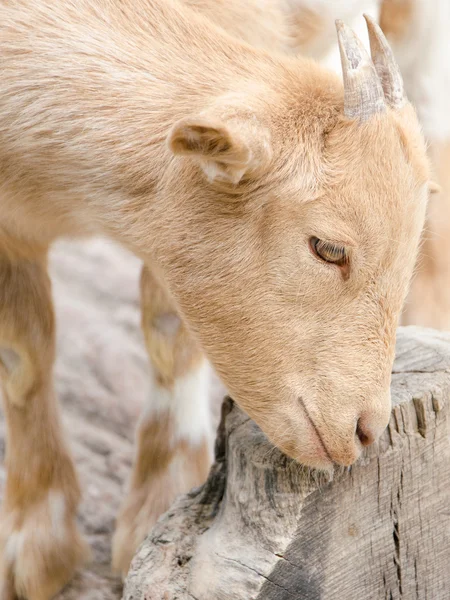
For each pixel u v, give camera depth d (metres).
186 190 5.21
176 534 5.23
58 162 5.50
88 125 5.39
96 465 8.20
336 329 5.00
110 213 5.52
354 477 5.01
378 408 4.94
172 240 5.29
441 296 8.62
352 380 4.98
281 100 5.04
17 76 5.45
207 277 5.22
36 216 5.91
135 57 5.40
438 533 5.25
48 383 6.93
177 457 6.94
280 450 5.10
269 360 5.14
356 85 4.88
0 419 8.70
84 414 8.78
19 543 6.95
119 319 10.05
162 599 4.99
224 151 4.68
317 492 4.93
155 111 5.30
